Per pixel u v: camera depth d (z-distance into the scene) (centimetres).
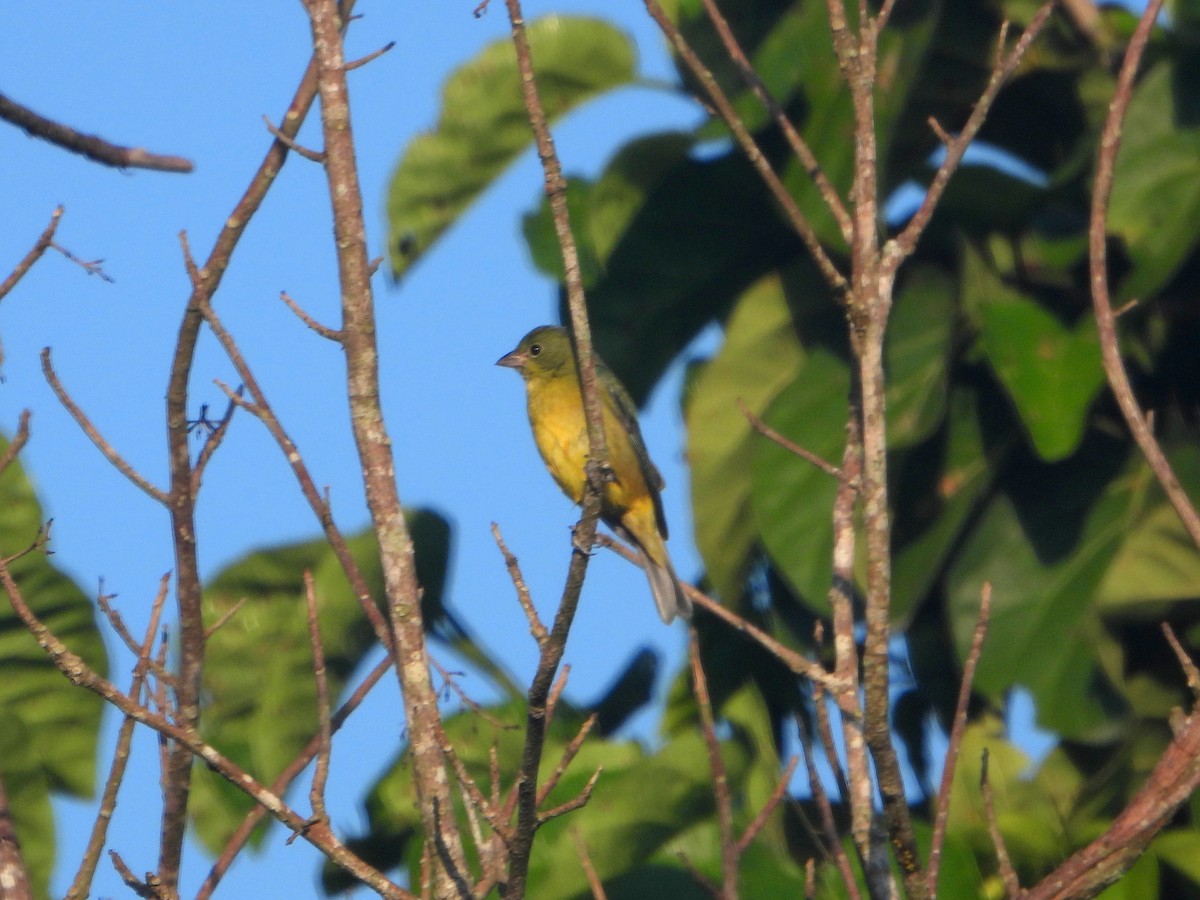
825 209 1080
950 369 1127
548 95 1232
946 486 1115
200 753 707
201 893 793
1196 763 697
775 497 1089
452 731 1126
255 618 1202
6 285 788
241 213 830
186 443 829
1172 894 994
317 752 785
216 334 800
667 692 1220
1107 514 1088
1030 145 1202
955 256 1153
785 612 1191
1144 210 1055
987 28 1173
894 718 1215
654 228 1222
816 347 1152
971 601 1095
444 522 1183
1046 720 1062
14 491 1169
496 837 735
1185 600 1063
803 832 1111
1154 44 1137
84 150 690
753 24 1209
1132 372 1116
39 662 1200
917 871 682
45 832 1172
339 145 782
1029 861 1013
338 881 1203
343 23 850
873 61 744
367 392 768
